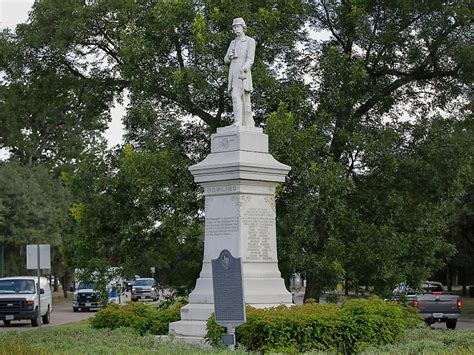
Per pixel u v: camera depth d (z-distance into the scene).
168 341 16.72
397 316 17.58
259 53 27.70
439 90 30.61
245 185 18.45
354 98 28.77
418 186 28.78
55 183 65.44
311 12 29.08
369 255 26.88
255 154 18.84
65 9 29.03
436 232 29.59
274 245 18.80
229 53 19.67
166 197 26.53
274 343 15.61
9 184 59.47
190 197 26.36
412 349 15.42
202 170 18.73
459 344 17.31
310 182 26.03
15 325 40.31
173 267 28.89
